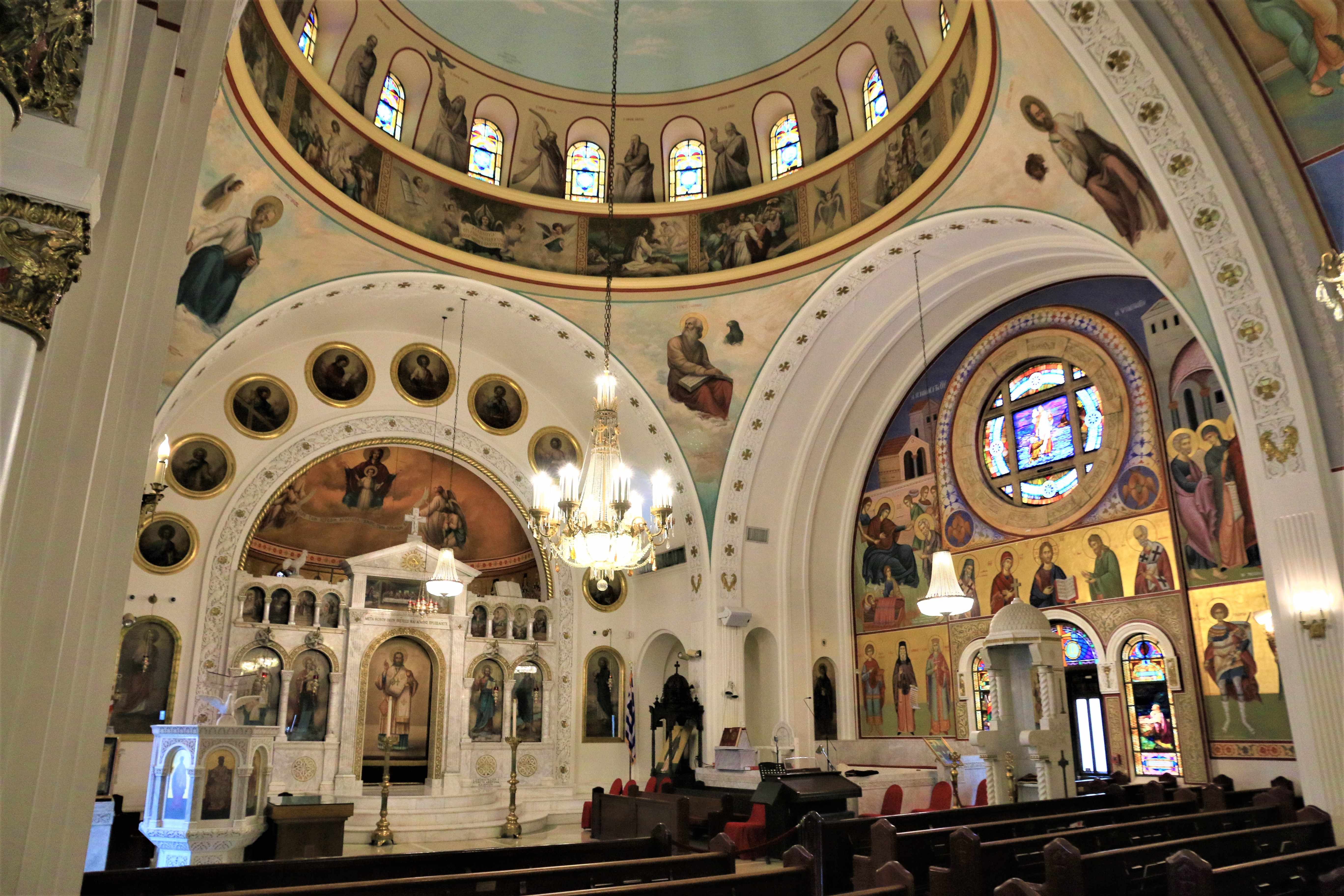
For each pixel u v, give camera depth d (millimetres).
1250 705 13398
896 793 15203
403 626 19750
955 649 18234
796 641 20234
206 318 15086
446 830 17156
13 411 2822
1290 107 10094
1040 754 11555
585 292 18688
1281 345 10570
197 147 5137
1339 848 7121
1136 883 6883
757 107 18562
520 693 21047
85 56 3248
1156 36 10172
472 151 18438
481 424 21750
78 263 3094
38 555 3393
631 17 18203
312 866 8055
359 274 16891
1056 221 13602
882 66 16500
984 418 18562
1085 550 16125
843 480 21078
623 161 19219
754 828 14289
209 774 11070
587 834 17609
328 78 15875
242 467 18734
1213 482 14305
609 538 11438
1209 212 10773
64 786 3803
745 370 19094
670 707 19469
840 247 17062
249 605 18406
